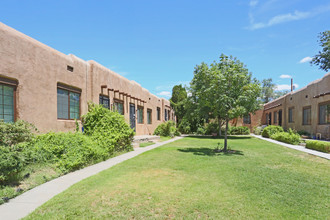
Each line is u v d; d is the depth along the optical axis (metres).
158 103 25.67
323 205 4.25
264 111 32.47
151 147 13.25
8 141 6.19
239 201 4.36
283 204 4.26
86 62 12.09
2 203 4.39
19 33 8.11
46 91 9.09
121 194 4.71
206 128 27.19
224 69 10.79
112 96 14.51
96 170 7.20
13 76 7.67
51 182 5.83
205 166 7.42
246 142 16.30
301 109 19.64
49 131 9.16
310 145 12.04
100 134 10.15
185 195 4.65
